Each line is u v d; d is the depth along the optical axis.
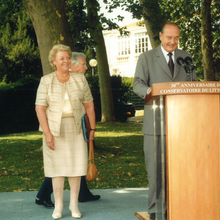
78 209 3.70
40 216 3.69
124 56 41.12
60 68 3.51
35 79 16.16
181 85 2.52
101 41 17.23
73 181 3.63
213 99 2.61
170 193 2.61
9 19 22.88
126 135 13.09
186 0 15.60
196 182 2.60
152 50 3.50
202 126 2.61
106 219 3.56
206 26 16.66
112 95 18.77
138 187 5.68
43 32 8.09
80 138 3.59
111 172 6.93
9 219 3.59
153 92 2.58
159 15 11.45
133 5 11.48
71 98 3.53
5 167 7.41
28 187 5.72
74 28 12.18
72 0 12.45
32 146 10.23
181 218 2.60
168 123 2.62
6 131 14.91
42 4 7.95
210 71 16.86
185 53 3.52
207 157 2.61
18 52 21.77
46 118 3.57
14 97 15.22
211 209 2.60
